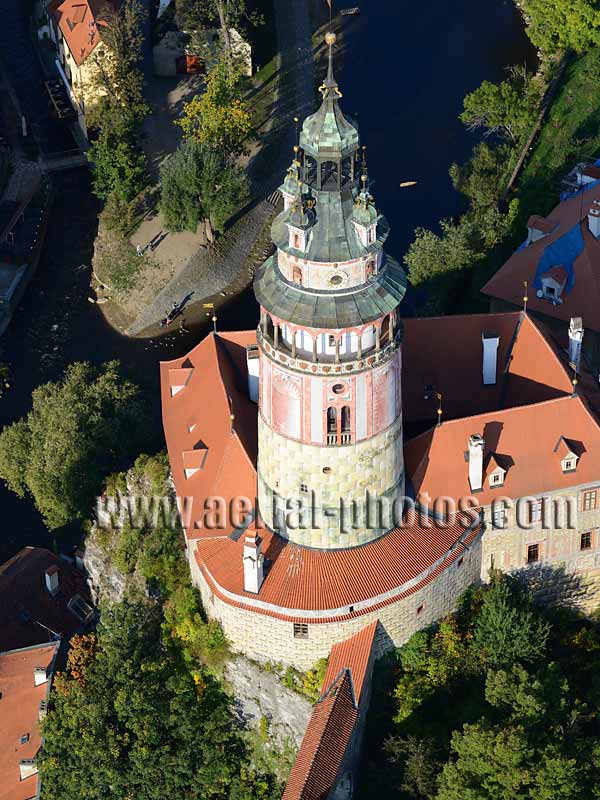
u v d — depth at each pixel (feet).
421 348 503.20
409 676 469.57
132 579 537.24
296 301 417.90
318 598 457.68
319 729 448.65
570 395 487.61
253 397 513.04
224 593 469.16
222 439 495.41
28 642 549.13
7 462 595.06
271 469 456.86
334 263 409.49
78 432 579.07
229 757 485.97
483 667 466.70
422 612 470.80
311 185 410.52
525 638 465.47
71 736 485.97
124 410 591.37
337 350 421.59
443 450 479.00
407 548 467.11
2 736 511.81
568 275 591.37
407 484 477.36
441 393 503.20
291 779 442.91
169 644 497.87
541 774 419.95
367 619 460.96
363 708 460.14
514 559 492.95
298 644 466.29
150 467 547.90
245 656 480.23
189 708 485.15
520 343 505.25
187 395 526.98
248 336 528.63
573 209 618.03
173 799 481.87
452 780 430.61
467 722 455.63
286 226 411.54
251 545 453.58
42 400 602.85
